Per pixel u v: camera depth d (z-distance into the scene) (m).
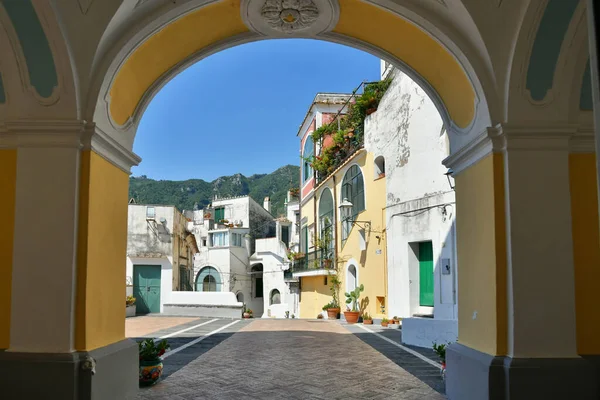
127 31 5.45
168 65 6.56
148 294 26.33
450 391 6.22
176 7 5.54
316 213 25.55
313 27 6.53
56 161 5.30
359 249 18.84
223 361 8.78
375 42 6.71
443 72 6.37
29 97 5.32
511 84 5.39
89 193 5.36
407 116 15.16
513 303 5.25
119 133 6.14
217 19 6.16
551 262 5.32
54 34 4.98
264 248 40.78
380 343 11.42
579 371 5.10
